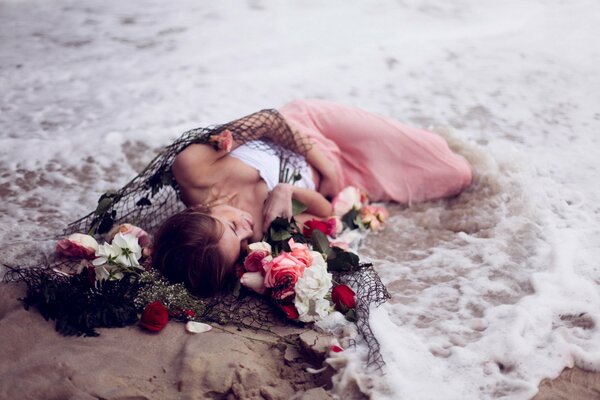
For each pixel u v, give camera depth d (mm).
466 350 3008
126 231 3527
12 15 6898
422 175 4082
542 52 6277
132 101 5391
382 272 3592
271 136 3793
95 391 2754
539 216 3920
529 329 3111
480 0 7375
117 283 3188
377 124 4078
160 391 2803
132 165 4574
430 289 3443
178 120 5133
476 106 5402
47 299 3107
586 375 2936
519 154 4383
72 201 4164
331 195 4004
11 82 5656
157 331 3070
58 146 4723
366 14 7016
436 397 2801
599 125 5098
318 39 6477
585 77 5840
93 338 3037
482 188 4133
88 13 6969
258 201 3648
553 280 3391
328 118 4094
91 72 5844
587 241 3727
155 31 6594
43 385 2785
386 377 2850
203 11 7020
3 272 3480
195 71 5879
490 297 3367
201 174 3576
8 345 2996
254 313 3254
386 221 4008
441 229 3924
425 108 5383
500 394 2834
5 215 4008
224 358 2920
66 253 3547
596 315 3178
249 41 6414
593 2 7305
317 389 2830
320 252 3395
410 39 6496
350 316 3145
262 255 3266
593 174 4422
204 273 3254
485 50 6328
